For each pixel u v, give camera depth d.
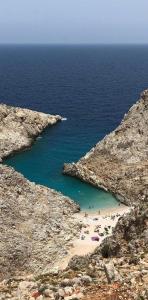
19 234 67.06
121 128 119.38
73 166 110.06
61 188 103.56
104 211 89.88
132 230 41.88
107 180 102.88
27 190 79.88
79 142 145.38
